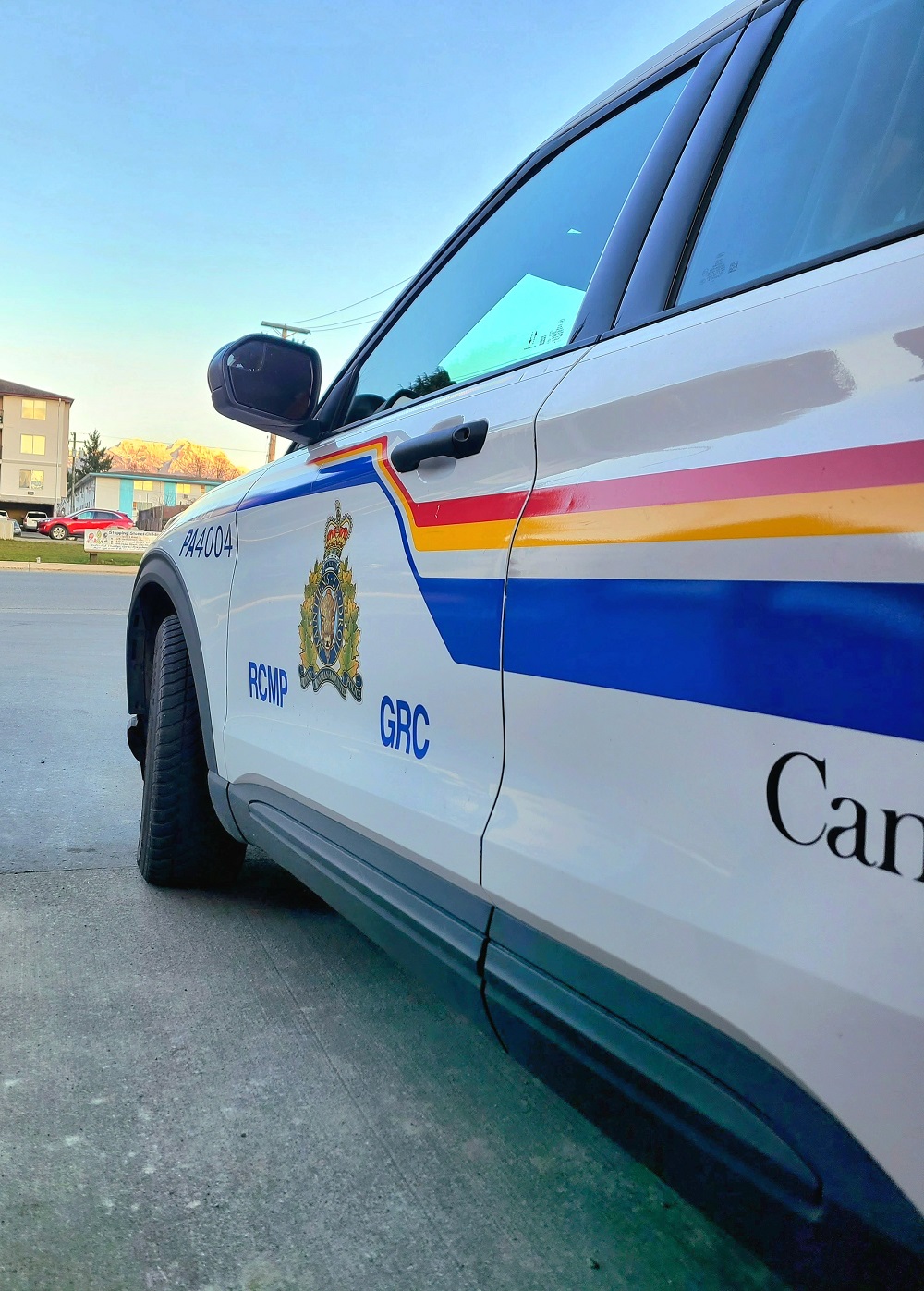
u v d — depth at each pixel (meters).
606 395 1.22
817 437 0.92
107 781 4.06
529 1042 1.27
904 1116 0.81
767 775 0.93
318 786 1.86
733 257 1.26
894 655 0.82
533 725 1.27
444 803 1.45
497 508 1.37
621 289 1.41
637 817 1.09
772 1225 0.95
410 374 2.01
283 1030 2.08
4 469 63.62
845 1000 0.85
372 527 1.72
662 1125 1.06
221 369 2.09
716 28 1.51
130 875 2.97
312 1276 1.38
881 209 1.12
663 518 1.07
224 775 2.44
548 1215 1.53
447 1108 1.82
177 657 2.78
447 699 1.46
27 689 6.19
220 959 2.42
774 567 0.93
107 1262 1.39
